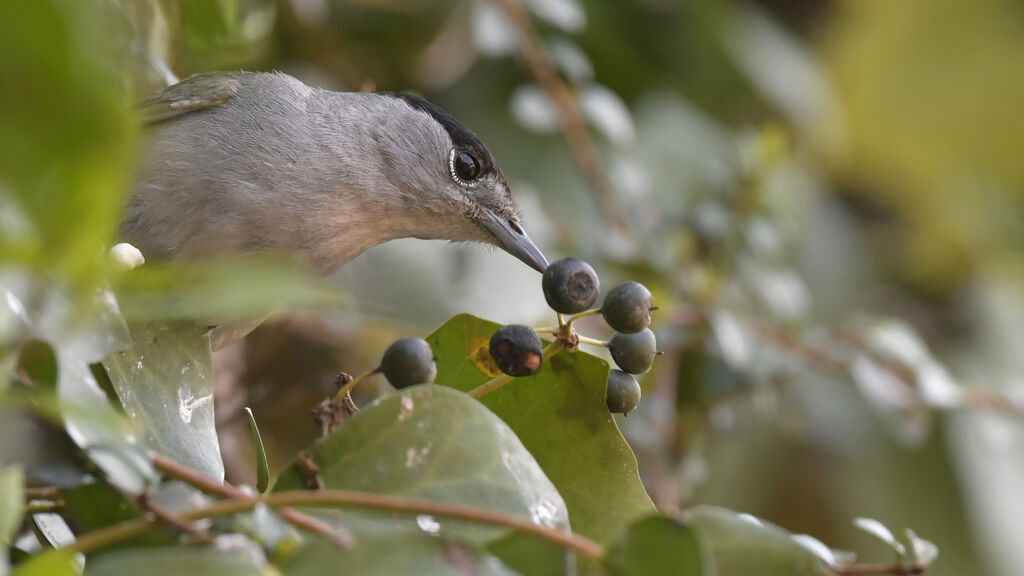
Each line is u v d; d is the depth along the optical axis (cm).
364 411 441
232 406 1016
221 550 356
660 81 1262
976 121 1516
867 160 1460
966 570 1295
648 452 998
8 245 278
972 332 1425
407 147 895
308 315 1024
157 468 399
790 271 1189
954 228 1448
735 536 440
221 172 796
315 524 383
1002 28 1489
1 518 330
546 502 433
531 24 1214
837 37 1450
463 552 369
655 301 1051
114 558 348
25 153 255
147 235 770
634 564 369
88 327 382
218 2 771
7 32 240
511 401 529
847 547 1280
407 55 1194
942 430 1322
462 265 1097
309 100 861
